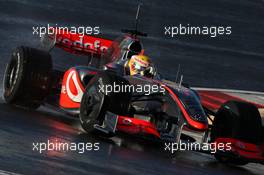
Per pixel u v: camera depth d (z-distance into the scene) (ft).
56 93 132.26
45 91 127.13
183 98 111.65
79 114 112.47
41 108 143.95
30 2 317.63
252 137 110.22
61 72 134.51
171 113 112.68
